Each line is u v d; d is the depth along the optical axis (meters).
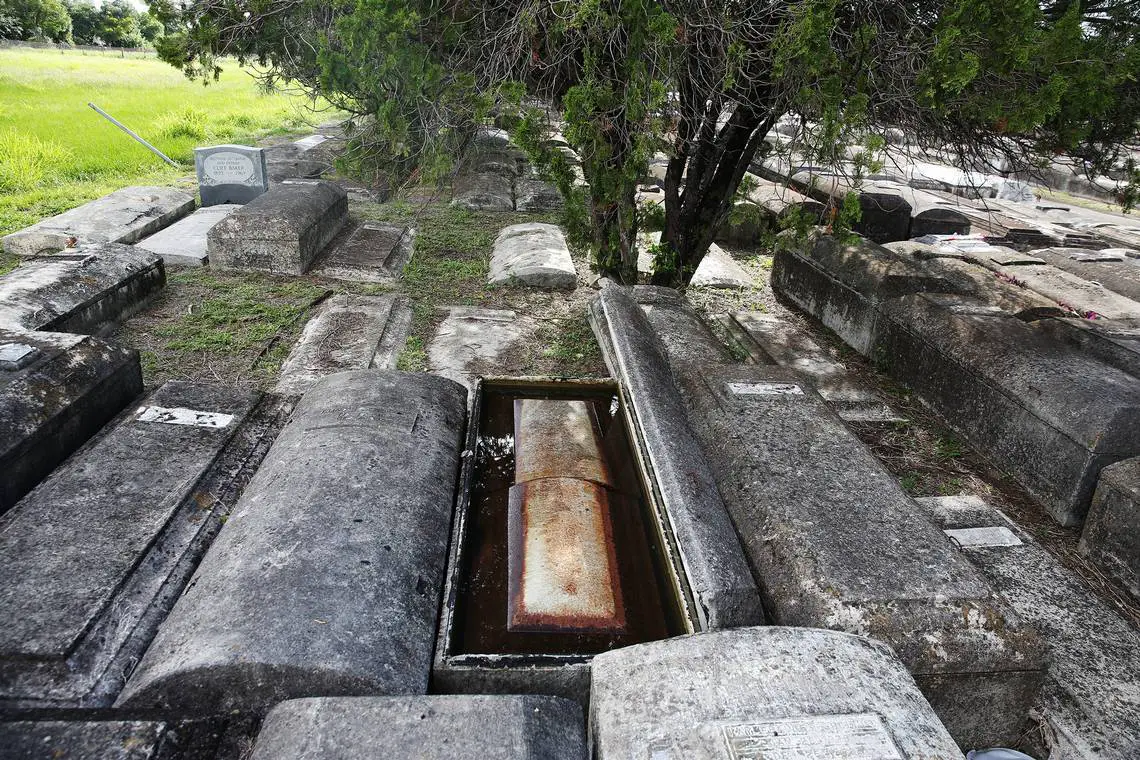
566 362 5.62
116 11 62.00
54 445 3.35
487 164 12.23
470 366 5.46
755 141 6.31
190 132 15.37
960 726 2.54
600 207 5.73
